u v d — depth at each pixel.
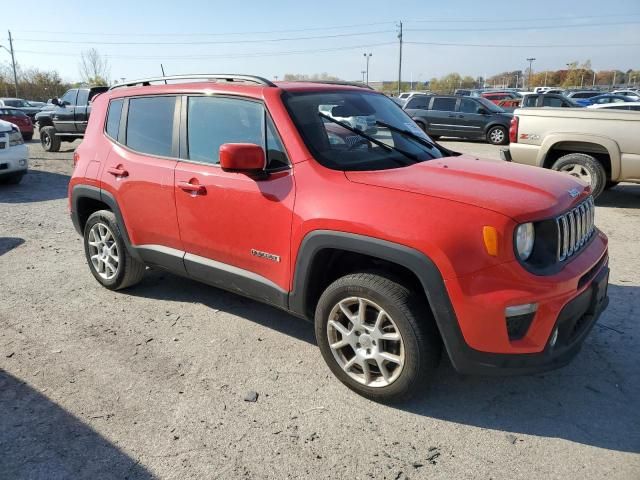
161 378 3.44
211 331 4.09
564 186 3.17
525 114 8.17
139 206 4.23
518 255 2.68
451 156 3.91
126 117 4.46
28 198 9.28
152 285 5.06
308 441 2.82
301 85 3.79
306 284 3.24
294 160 3.30
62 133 15.49
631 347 3.74
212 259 3.82
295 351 3.78
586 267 2.96
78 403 3.18
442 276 2.69
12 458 2.72
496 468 2.61
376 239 2.85
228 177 3.57
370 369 3.17
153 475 2.60
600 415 3.01
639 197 8.80
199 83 3.93
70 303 4.65
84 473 2.61
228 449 2.77
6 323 4.26
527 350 2.70
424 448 2.76
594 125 7.62
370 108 3.98
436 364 2.96
